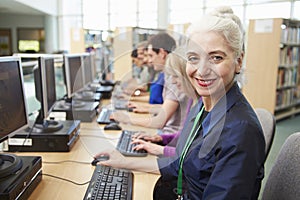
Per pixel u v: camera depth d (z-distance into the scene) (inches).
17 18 403.9
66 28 364.8
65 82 90.0
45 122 63.9
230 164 34.9
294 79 219.6
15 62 47.7
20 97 49.1
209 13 46.6
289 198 36.3
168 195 50.5
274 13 246.5
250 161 34.6
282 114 211.3
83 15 355.6
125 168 50.1
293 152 38.7
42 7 315.3
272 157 120.3
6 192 34.8
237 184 34.0
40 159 45.2
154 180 47.1
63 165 52.1
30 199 39.8
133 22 332.8
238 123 36.2
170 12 317.4
